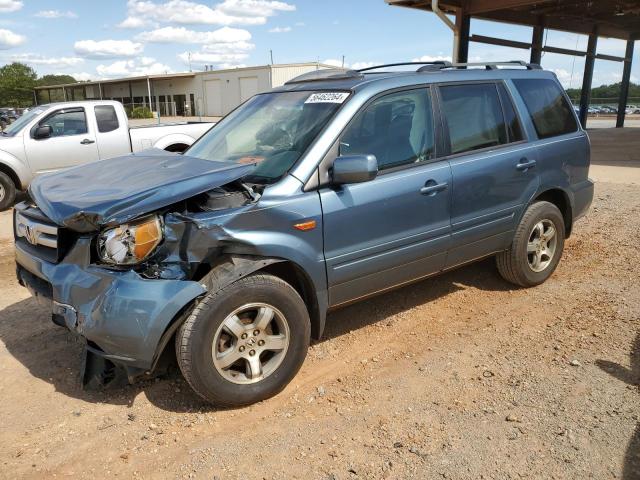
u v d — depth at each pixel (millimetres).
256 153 3854
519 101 4801
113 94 65688
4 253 6863
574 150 5172
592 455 2818
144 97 60688
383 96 3908
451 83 4344
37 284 3582
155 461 2896
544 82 5133
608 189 9781
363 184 3680
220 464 2855
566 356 3824
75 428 3172
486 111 4555
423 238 4031
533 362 3764
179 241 3100
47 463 2893
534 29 18578
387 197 3764
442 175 4086
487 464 2783
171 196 3088
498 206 4531
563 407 3229
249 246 3203
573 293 4941
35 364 3885
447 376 3635
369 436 3039
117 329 2979
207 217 3131
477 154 4379
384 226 3781
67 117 10180
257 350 3309
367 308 4766
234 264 3205
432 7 14070
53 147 9969
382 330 4352
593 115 45562
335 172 3395
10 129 10375
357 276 3734
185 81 54219
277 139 3857
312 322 3691
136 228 3041
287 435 3074
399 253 3906
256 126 4160
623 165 13172
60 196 3371
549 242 5109
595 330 4195
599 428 3023
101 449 2996
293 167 3492
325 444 2986
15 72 92688
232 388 3223
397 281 4035
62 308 3195
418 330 4336
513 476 2695
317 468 2803
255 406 3357
